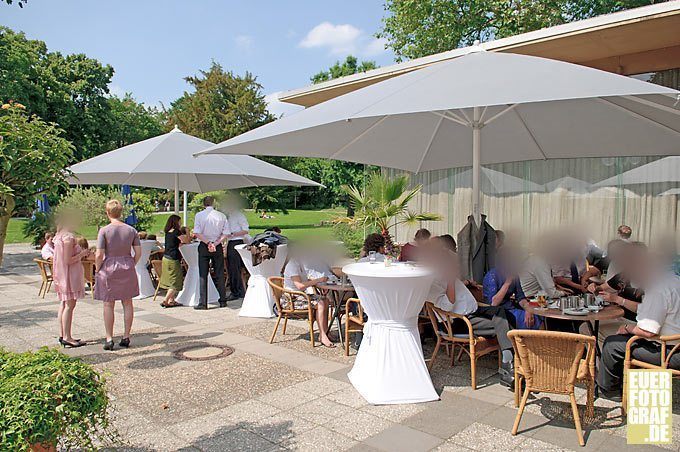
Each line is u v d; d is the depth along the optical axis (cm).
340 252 655
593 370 396
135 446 361
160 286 877
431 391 445
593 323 553
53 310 846
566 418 407
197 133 3484
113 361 562
